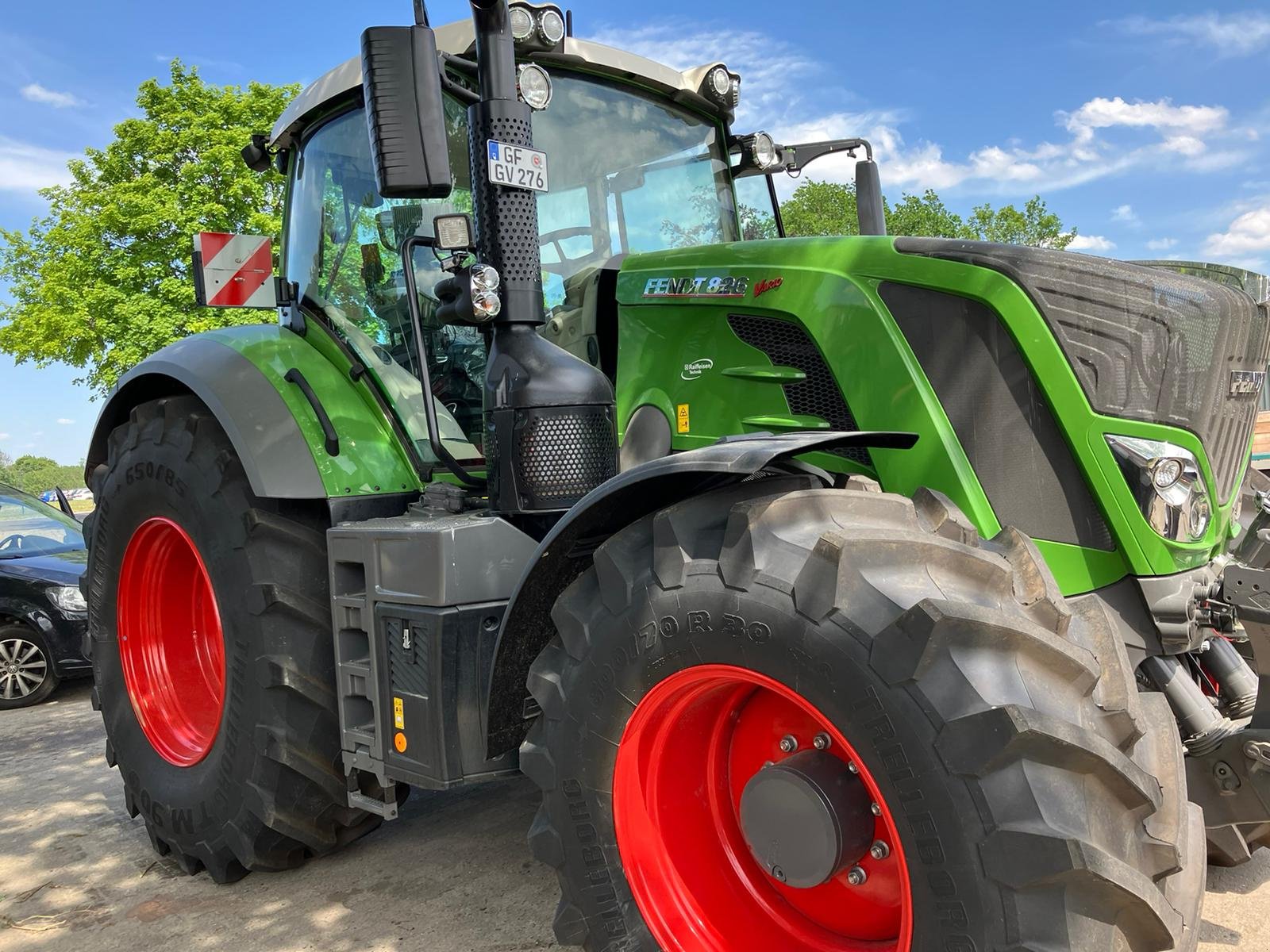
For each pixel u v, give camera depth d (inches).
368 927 107.7
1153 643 80.7
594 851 79.2
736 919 79.4
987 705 59.4
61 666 244.4
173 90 813.2
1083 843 56.8
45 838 141.1
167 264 796.6
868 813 69.7
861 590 64.9
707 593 71.1
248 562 111.5
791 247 99.8
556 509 94.3
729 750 82.3
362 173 124.5
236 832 114.1
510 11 100.7
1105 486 79.6
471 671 91.0
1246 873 107.3
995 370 84.2
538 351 96.6
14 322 811.4
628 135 124.2
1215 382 82.3
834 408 94.2
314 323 129.0
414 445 115.5
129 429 134.7
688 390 104.3
